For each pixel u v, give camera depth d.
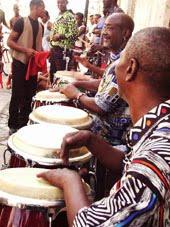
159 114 1.02
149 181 0.89
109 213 0.92
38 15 4.56
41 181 1.36
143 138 1.01
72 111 2.30
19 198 1.29
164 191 0.90
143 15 6.29
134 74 1.07
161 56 1.02
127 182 0.91
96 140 1.54
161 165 0.91
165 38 1.04
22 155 1.63
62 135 1.83
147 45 1.03
